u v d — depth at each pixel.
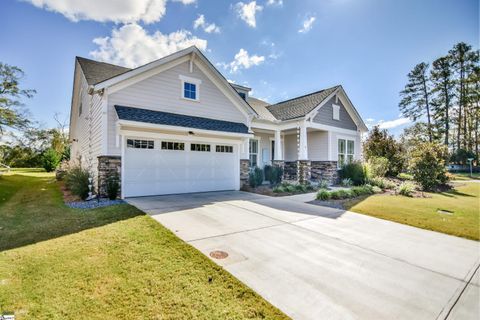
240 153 12.18
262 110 16.86
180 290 2.99
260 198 9.62
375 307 2.78
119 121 8.00
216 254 4.07
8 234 4.90
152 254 3.93
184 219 6.09
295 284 3.21
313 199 9.59
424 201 9.55
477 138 34.09
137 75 9.27
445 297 3.04
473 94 32.56
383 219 6.79
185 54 10.34
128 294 2.88
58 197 9.71
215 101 11.59
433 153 13.15
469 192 13.10
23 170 31.34
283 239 4.93
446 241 5.13
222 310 2.65
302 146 14.17
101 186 8.52
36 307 2.62
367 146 18.77
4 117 22.36
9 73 22.62
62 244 4.29
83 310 2.58
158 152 9.66
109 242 4.38
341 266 3.80
